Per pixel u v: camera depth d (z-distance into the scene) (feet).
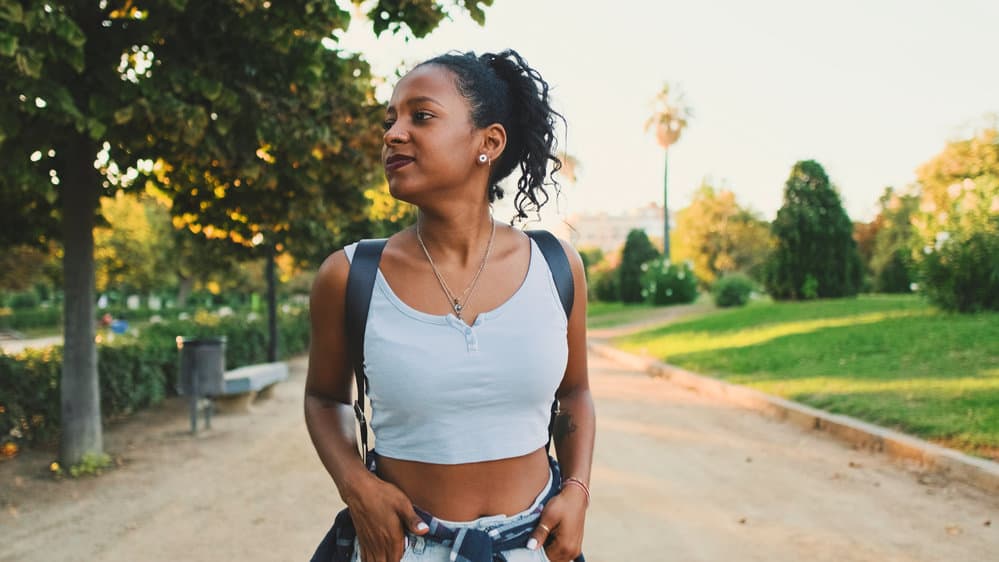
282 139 20.24
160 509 17.44
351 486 4.42
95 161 21.43
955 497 17.35
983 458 19.03
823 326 47.91
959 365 29.81
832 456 21.77
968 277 41.52
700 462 21.48
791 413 27.63
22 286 88.38
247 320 53.78
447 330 4.38
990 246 41.11
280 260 56.85
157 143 21.50
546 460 4.83
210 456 23.09
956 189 43.80
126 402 30.07
